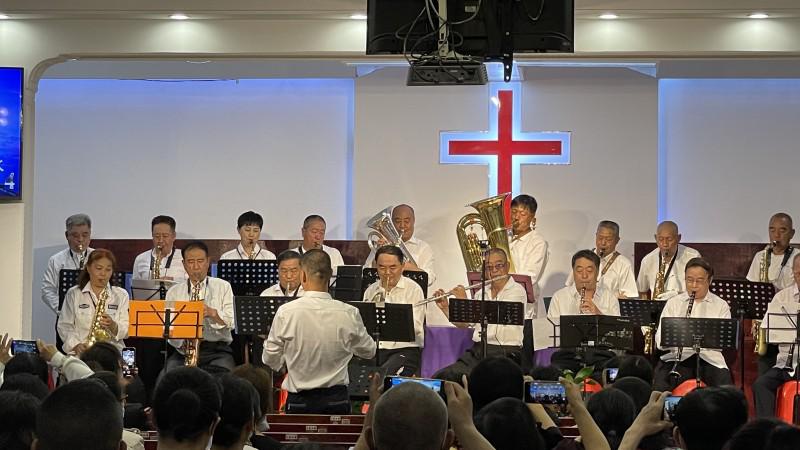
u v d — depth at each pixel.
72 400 2.93
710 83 12.78
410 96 12.77
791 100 12.69
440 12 7.73
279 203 13.05
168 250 11.68
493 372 4.74
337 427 6.35
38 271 12.97
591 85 12.68
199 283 10.30
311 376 7.30
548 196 12.69
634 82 12.63
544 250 11.74
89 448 2.91
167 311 8.74
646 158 12.60
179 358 10.11
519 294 10.48
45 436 2.91
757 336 10.31
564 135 12.66
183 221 13.04
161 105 13.08
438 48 7.77
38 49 10.48
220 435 3.99
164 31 10.45
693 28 10.19
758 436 2.94
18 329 10.50
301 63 12.73
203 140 13.05
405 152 12.77
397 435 2.83
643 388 5.43
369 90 12.78
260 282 10.58
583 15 10.11
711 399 3.63
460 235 11.24
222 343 10.22
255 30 10.41
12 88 10.34
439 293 10.48
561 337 9.41
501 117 12.72
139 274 11.68
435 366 11.04
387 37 7.93
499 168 12.70
